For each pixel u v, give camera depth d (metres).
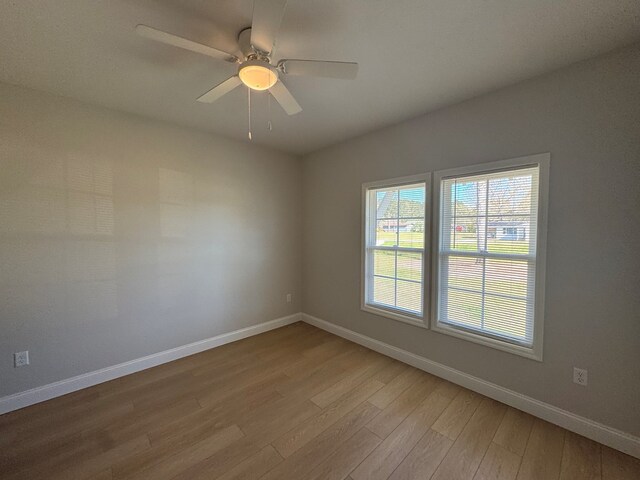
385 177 2.89
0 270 2.00
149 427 1.87
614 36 1.53
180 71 1.89
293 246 3.94
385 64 1.80
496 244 2.17
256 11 1.14
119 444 1.72
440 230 2.47
